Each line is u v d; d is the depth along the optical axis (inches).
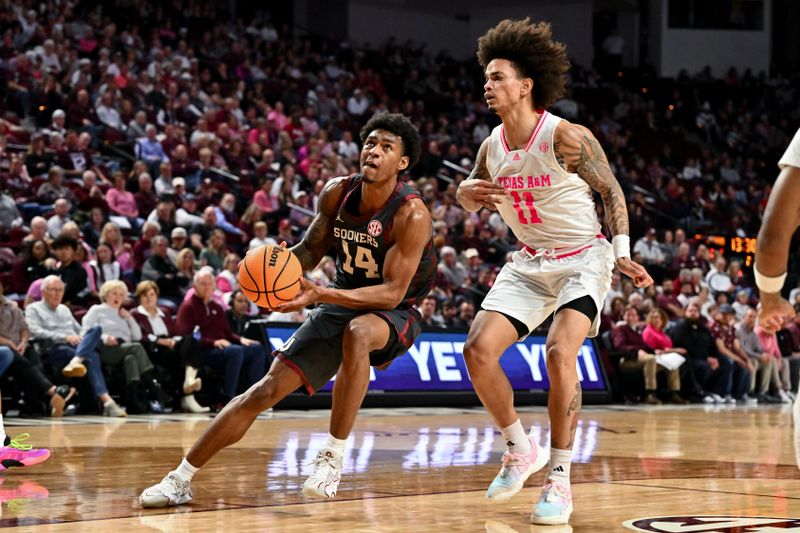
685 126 894.4
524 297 135.6
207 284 332.8
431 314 388.2
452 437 247.8
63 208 386.3
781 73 956.0
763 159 882.1
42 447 210.1
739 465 189.5
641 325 447.2
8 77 506.3
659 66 950.4
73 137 459.8
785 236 79.9
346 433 129.3
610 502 139.5
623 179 717.3
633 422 312.5
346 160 583.8
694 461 196.7
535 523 120.5
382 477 166.7
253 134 556.4
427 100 787.4
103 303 324.8
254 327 346.3
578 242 134.9
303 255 141.3
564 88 135.0
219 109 574.2
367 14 869.2
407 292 137.9
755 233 731.4
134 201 437.1
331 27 876.0
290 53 730.8
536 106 134.8
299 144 588.1
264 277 123.4
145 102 540.7
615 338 433.4
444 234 483.2
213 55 674.2
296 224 486.0
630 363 428.1
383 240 133.5
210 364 332.5
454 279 451.8
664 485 159.0
